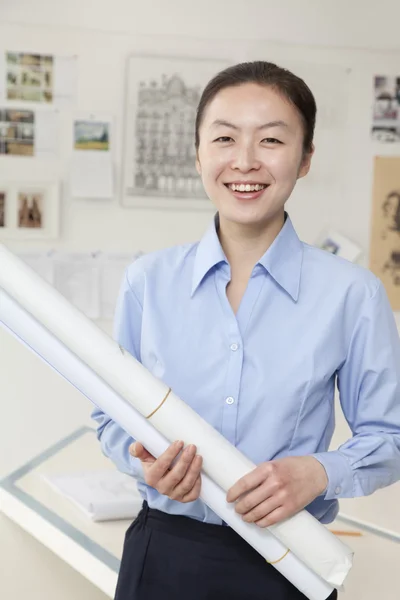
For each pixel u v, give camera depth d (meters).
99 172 3.28
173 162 3.31
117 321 1.45
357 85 3.36
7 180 3.25
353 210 3.41
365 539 2.04
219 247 1.37
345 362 1.35
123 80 3.25
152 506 1.37
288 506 1.20
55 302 1.21
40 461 2.49
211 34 3.27
